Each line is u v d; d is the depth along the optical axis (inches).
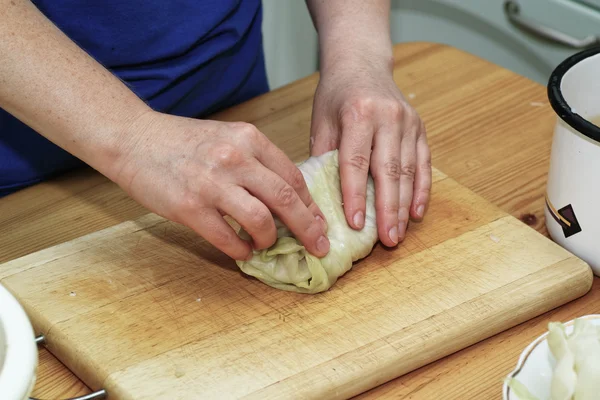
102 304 38.5
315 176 43.3
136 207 47.7
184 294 39.5
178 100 55.6
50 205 47.7
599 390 29.9
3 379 24.0
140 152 37.3
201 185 36.6
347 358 35.3
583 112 41.8
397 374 35.8
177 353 35.7
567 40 70.3
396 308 38.3
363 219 41.6
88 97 37.3
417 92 58.6
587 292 41.1
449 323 37.1
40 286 39.6
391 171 43.2
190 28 52.5
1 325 25.9
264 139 38.1
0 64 36.5
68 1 47.6
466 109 56.8
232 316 38.0
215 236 37.9
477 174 50.2
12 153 50.0
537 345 32.7
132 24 50.2
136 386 33.9
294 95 58.8
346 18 51.3
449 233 43.5
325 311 38.4
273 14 81.4
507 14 74.5
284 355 35.6
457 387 35.5
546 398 31.1
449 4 78.7
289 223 38.3
